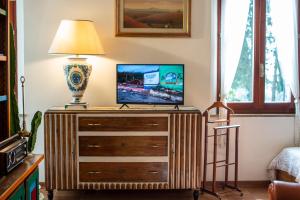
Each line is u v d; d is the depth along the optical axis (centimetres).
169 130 349
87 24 361
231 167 414
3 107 237
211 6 396
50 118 343
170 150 351
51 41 390
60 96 395
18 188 203
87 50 355
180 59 398
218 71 410
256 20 415
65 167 348
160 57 397
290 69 412
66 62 381
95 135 347
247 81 419
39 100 394
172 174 354
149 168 352
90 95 398
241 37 405
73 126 345
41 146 394
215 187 391
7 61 234
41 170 398
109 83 397
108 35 394
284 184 223
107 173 351
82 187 351
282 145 416
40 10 388
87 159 348
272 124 414
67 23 358
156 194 378
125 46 395
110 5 392
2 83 235
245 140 413
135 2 392
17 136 243
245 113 417
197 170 354
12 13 395
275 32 413
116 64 383
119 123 347
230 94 419
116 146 348
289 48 411
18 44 399
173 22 396
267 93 421
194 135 351
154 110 351
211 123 404
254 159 416
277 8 410
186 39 397
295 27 408
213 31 399
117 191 386
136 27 394
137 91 377
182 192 385
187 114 349
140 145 349
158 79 376
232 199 369
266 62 418
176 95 377
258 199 369
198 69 400
